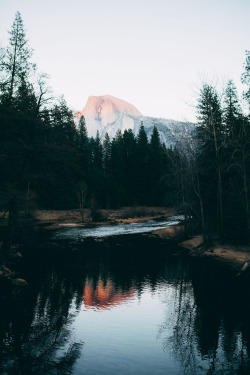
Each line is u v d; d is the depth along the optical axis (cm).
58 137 2164
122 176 8544
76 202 6912
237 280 1986
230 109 3409
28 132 2003
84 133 8712
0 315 1382
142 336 1196
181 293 1725
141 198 8312
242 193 2969
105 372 930
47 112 2095
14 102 1967
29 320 1334
